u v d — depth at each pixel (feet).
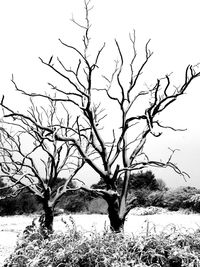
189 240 17.94
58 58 32.07
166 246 17.26
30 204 125.80
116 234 18.12
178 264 16.66
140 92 33.14
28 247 18.03
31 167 40.04
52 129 29.81
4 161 41.11
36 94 32.91
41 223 21.94
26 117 29.43
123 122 30.81
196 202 105.19
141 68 33.88
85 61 31.32
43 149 42.09
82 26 33.45
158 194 116.26
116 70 35.29
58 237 18.24
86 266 16.66
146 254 16.75
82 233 18.13
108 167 29.99
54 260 16.83
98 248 16.99
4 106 29.30
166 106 31.22
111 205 28.53
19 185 42.11
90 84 31.12
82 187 29.22
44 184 39.73
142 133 31.65
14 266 17.75
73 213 120.57
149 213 106.22
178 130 32.65
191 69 31.19
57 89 31.83
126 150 30.58
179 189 114.52
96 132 30.37
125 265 15.98
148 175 128.57
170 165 30.45
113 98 31.42
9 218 112.47
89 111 30.58
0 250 47.16
